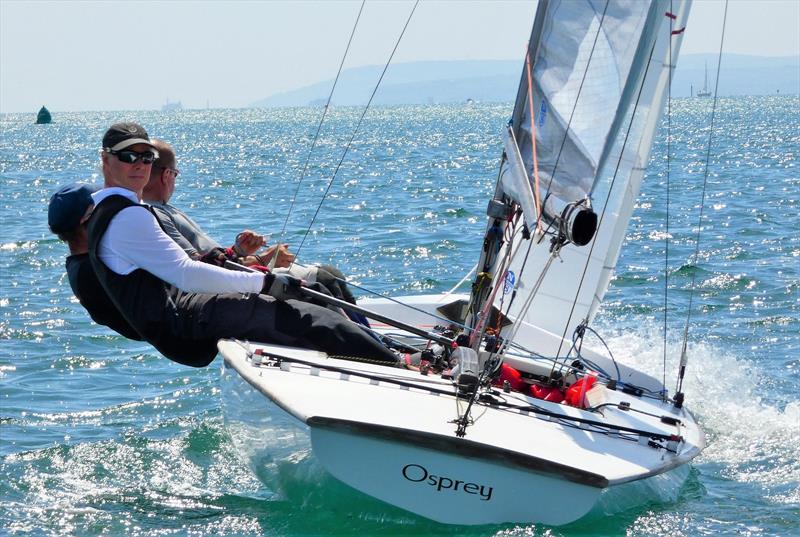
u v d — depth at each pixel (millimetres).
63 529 11859
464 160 89812
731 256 33594
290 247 35812
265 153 115375
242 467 14094
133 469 14070
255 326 12938
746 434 16156
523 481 11047
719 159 84875
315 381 11969
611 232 16391
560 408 12938
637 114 16234
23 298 27375
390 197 54469
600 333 23328
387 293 27984
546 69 14117
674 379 19391
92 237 12648
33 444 15352
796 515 12562
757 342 22406
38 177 77312
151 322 12797
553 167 13906
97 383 19141
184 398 17891
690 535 11828
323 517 11617
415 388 12227
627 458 11859
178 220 14641
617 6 13477
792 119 199500
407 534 11312
